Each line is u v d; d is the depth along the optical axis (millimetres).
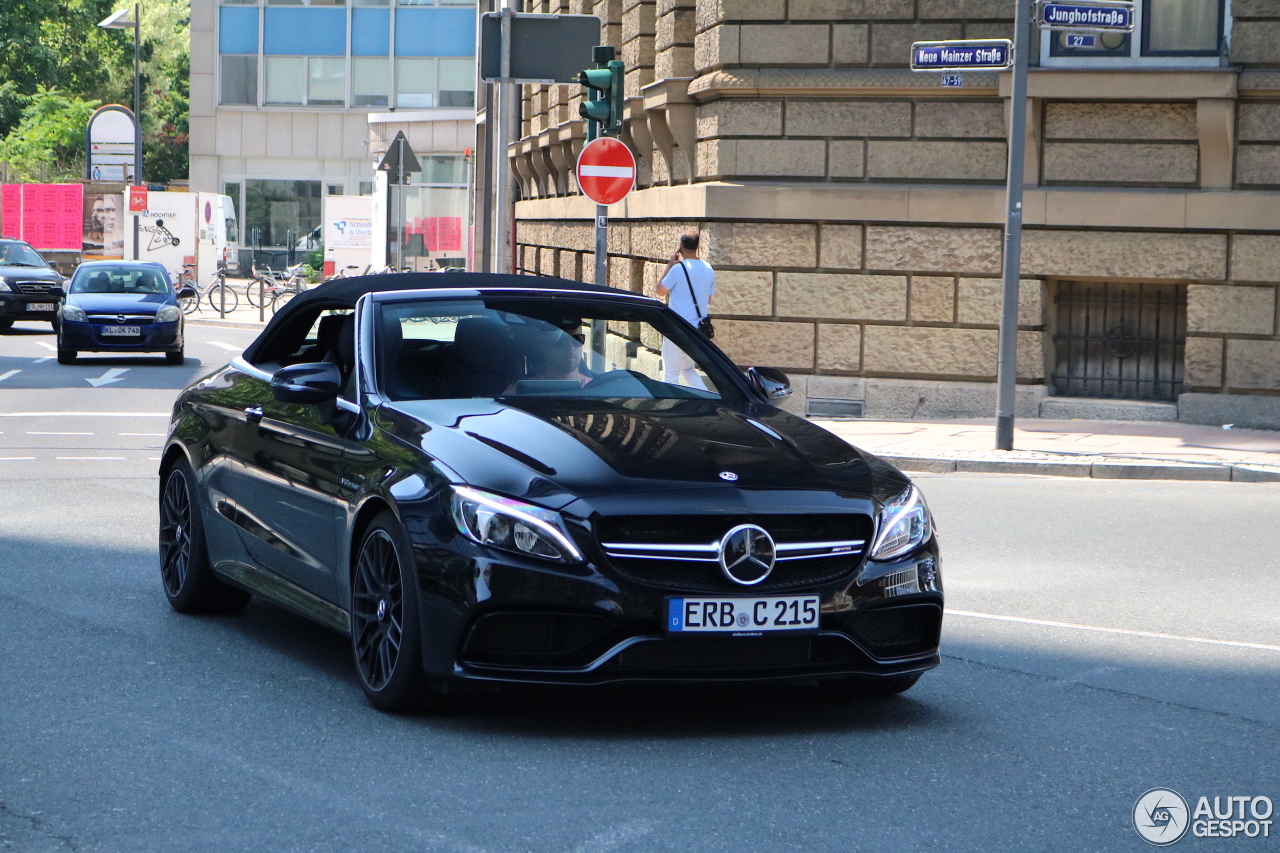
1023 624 9453
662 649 6512
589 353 8141
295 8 71812
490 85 40469
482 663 6535
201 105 72312
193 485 9203
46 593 9859
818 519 6734
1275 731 7074
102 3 96375
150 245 56750
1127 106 20219
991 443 18375
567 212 32094
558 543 6422
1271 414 19984
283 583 8109
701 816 5672
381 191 49469
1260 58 19625
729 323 21656
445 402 7547
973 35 20703
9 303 40375
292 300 9133
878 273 21203
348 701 7281
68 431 19750
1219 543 12531
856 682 7449
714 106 21844
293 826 5492
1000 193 20609
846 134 21203
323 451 7672
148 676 7719
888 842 5422
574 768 6262
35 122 86812
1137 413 20547
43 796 5816
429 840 5355
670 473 6676
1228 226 19844
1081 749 6719
